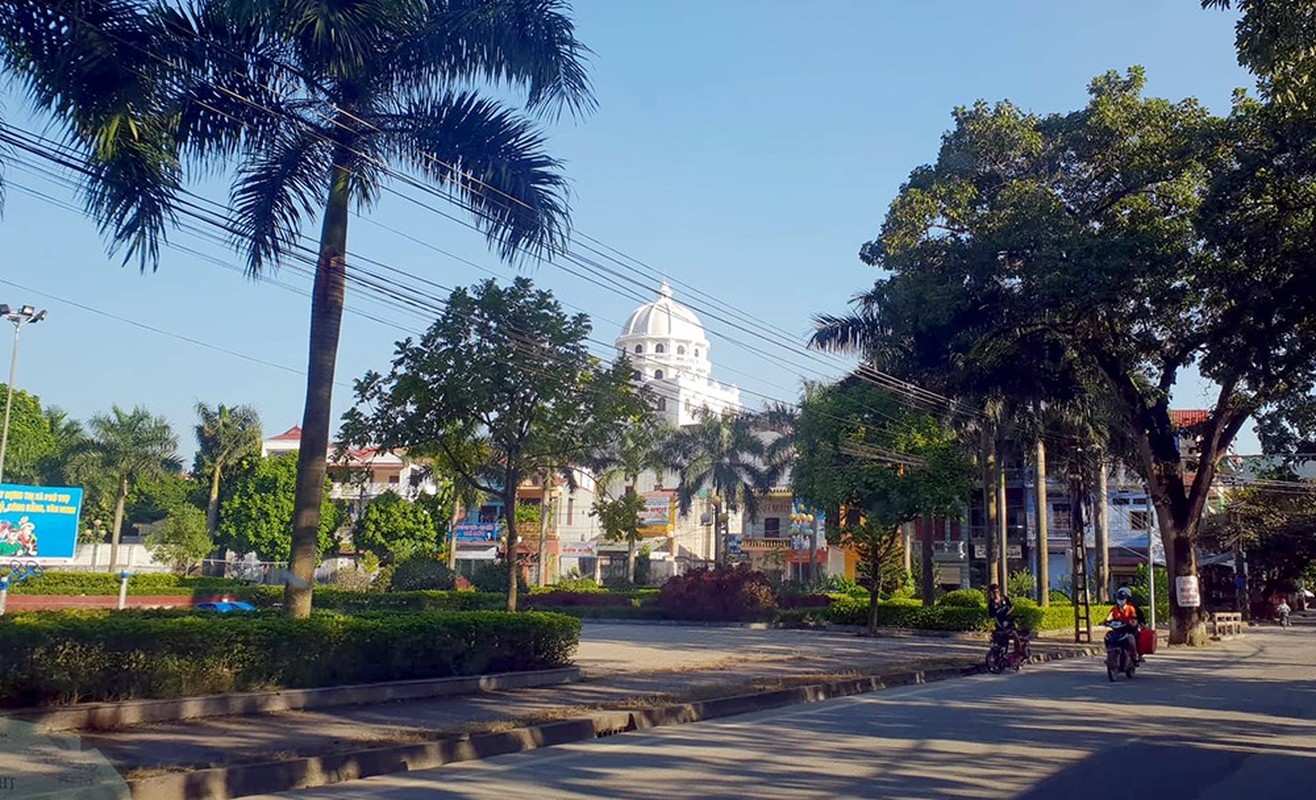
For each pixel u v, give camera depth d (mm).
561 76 15508
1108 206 26875
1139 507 62844
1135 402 31625
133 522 71250
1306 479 51781
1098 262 24531
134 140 12094
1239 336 23953
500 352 18688
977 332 28438
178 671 12445
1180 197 25172
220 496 67688
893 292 27688
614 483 67500
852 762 10734
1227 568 60875
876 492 34594
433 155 15797
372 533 60719
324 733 11602
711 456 58312
